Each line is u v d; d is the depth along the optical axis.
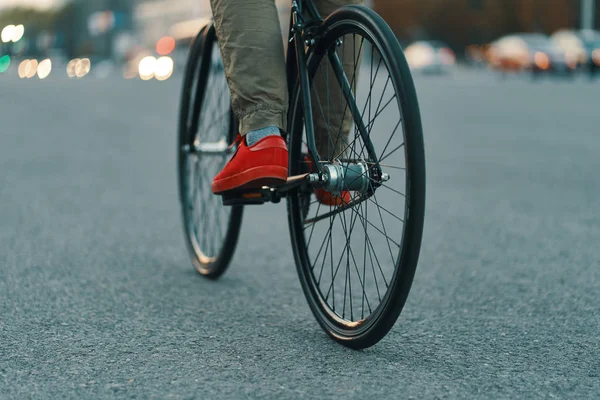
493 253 4.50
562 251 4.52
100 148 9.76
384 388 2.42
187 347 2.84
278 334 3.01
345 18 2.74
